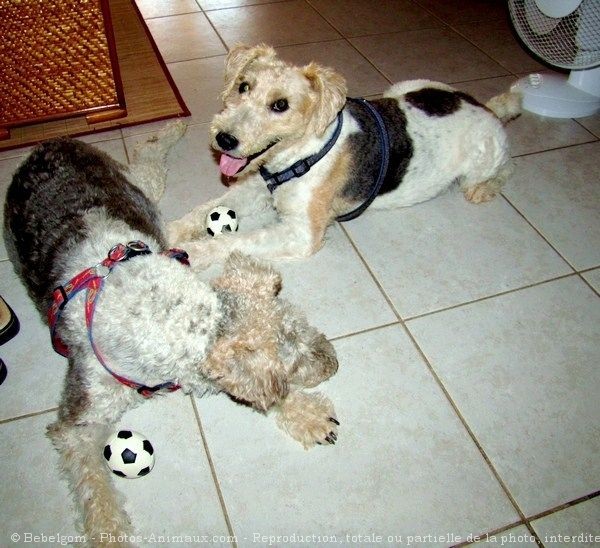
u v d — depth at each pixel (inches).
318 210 102.3
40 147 87.5
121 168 95.4
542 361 92.4
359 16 192.7
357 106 103.3
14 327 89.0
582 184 128.3
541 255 111.0
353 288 102.1
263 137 90.5
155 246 78.5
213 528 70.4
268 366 59.2
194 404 83.0
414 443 80.4
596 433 83.2
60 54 121.7
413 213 119.8
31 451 76.1
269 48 95.0
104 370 67.7
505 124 141.6
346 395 85.6
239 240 102.3
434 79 160.7
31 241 74.7
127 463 71.1
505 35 186.5
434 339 94.4
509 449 80.6
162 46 167.6
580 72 145.5
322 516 72.2
